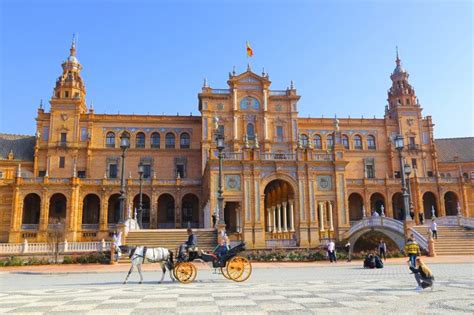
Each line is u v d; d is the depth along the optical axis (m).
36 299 13.56
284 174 49.72
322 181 50.41
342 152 51.25
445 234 41.75
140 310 11.20
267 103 72.44
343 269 27.00
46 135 72.25
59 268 30.42
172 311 11.00
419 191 71.56
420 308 11.18
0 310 11.30
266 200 63.44
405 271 24.81
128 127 75.00
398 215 75.31
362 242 47.53
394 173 78.44
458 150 85.19
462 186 72.06
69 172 70.69
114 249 34.25
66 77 75.81
